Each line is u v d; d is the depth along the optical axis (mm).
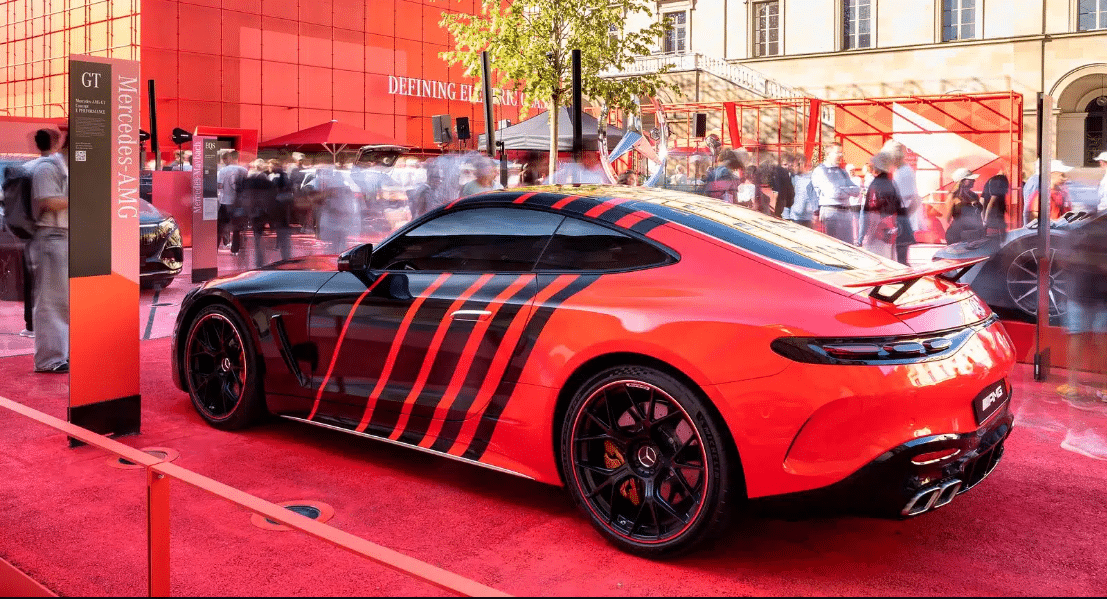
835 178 10992
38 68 29266
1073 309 6102
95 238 4371
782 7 30562
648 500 3104
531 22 15211
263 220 13461
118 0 26562
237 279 4723
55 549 2883
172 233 10656
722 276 3156
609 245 3475
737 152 11836
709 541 3004
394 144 25734
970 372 3012
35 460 3225
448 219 4012
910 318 2971
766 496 2893
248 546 2822
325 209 13805
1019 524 3469
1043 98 5914
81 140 4289
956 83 27531
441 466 4152
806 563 3088
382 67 32031
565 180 15352
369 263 4148
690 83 30094
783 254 3244
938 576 2984
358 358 4102
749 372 2871
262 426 4793
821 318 2881
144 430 4676
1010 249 7414
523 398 3463
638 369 3123
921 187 17781
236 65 28141
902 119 18016
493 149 10570
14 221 7539
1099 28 26031
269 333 4445
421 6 33188
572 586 2875
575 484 3279
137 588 2648
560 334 3340
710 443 2951
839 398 2783
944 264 3225
